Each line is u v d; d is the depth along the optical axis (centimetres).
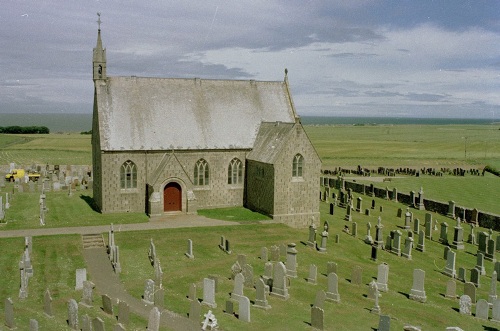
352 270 3962
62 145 15462
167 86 6309
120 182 5741
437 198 8231
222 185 6284
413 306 3469
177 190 5812
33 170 9100
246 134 6400
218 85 6612
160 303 3189
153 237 4822
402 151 16375
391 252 5012
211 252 4506
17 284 3559
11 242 4441
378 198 8025
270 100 6806
